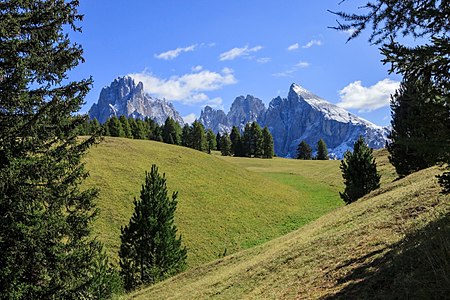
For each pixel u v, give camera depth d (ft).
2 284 32.58
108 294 60.90
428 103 18.98
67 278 37.50
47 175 36.68
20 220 34.55
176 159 207.00
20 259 34.35
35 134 36.37
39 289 35.37
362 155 97.76
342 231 51.47
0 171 33.27
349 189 97.96
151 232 74.84
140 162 185.78
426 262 26.04
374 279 29.55
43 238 35.47
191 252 111.86
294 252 51.55
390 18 19.22
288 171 290.76
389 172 184.75
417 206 45.83
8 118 35.55
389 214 48.44
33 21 38.27
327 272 37.78
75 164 40.22
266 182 212.02
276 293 38.65
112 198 134.62
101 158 177.17
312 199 193.36
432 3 18.29
